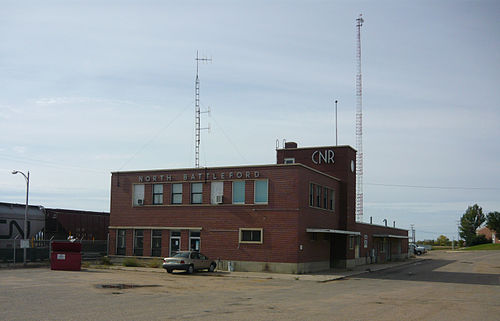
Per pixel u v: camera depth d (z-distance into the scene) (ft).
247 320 47.06
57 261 110.63
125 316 47.65
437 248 444.55
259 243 118.32
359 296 71.82
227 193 124.47
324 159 145.59
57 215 142.92
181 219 129.49
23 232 134.00
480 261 207.62
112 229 138.92
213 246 124.06
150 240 133.28
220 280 95.55
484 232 472.85
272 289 80.59
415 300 67.56
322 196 131.64
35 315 47.52
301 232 116.88
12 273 100.01
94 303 56.85
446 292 80.23
